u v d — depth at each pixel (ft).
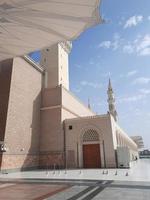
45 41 30.81
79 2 22.20
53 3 21.98
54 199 22.20
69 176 47.55
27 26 26.30
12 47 32.42
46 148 85.40
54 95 91.40
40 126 89.40
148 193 24.52
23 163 73.87
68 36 29.81
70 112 97.86
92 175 48.55
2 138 66.44
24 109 79.46
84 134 82.99
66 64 128.16
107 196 22.99
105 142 78.38
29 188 30.45
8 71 75.46
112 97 184.96
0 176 52.31
